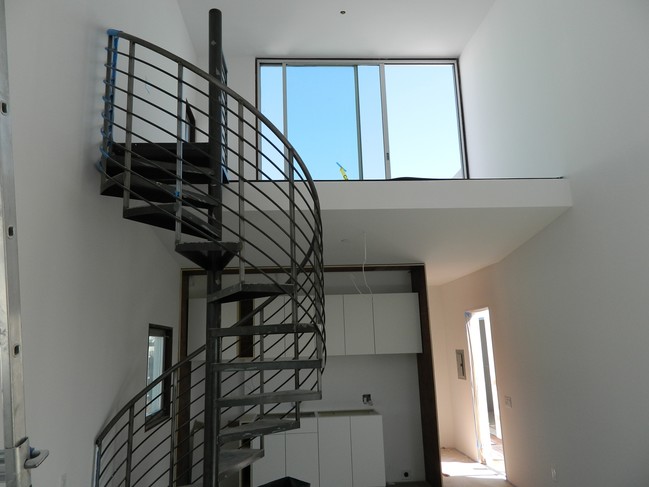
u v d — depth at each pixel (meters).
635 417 3.46
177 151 2.84
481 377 6.85
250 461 3.45
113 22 3.32
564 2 4.29
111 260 3.28
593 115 3.89
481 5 5.81
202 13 5.68
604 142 3.75
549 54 4.56
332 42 6.39
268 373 6.11
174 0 5.25
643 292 3.35
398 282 6.70
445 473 6.27
